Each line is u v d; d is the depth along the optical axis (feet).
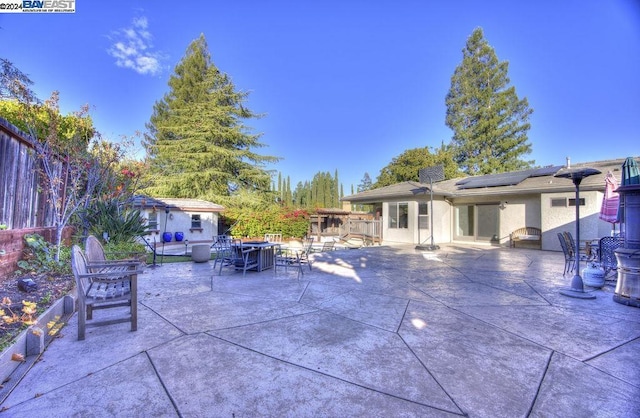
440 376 8.16
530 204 41.50
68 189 24.49
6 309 11.12
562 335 11.07
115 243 25.79
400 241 50.44
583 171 15.85
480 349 9.86
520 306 14.73
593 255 26.32
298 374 8.20
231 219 62.44
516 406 6.87
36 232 18.98
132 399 6.98
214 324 11.96
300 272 22.79
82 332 10.23
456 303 15.21
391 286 18.92
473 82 95.04
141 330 11.25
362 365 8.74
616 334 11.16
